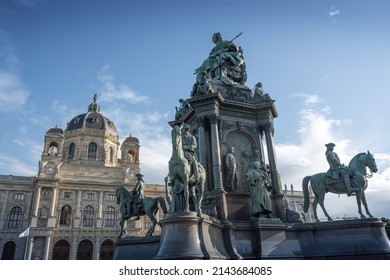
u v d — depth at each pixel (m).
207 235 10.78
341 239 12.52
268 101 16.17
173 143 11.62
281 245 12.25
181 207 11.12
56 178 68.56
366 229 12.44
